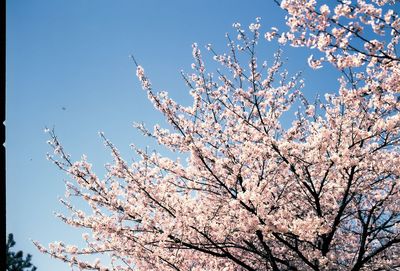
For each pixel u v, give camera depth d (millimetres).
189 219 6895
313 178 8109
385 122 6539
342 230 9789
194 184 7902
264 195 6543
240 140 7891
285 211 6633
